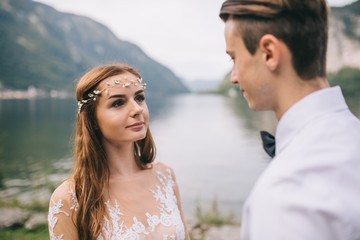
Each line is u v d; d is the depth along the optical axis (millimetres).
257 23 942
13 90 174000
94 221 1794
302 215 715
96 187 1861
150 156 2209
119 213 1868
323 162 797
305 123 909
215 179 18922
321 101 914
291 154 848
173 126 57281
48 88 184875
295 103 943
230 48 1032
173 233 1927
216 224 7152
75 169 1941
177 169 22641
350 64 132750
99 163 1926
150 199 2004
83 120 1948
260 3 937
